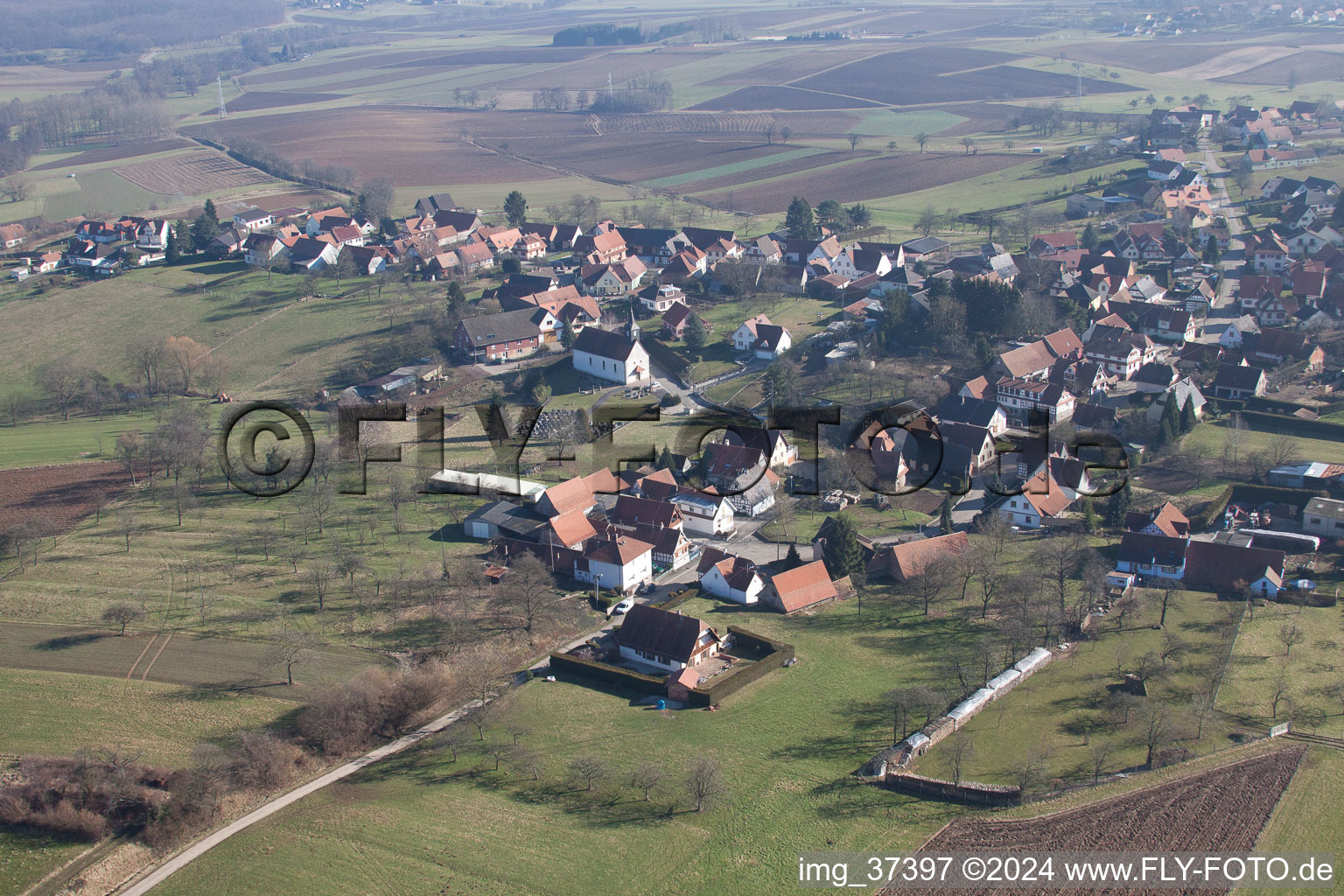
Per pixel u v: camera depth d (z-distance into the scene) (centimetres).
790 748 11931
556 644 14288
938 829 10525
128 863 10462
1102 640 13988
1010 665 13312
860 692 12988
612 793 11275
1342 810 10525
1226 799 10725
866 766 11525
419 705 12719
